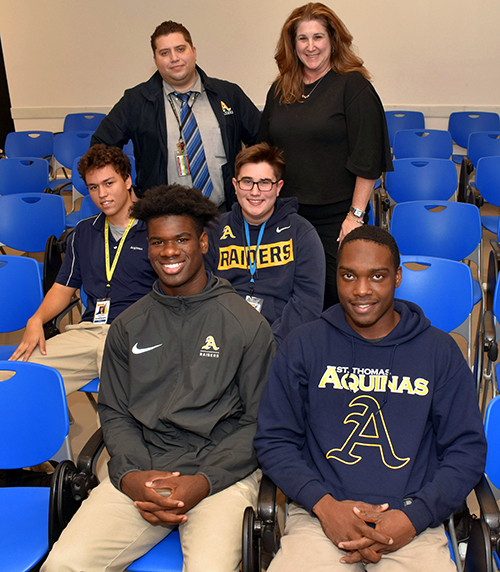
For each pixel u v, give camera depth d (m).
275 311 2.04
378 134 2.32
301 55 2.34
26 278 2.38
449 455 1.29
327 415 1.37
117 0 6.35
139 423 1.55
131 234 2.30
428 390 1.34
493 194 3.74
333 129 2.36
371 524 1.25
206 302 1.55
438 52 5.88
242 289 2.09
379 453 1.30
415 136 4.68
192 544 1.29
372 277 1.33
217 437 1.51
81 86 6.78
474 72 5.88
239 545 1.30
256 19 6.12
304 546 1.26
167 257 1.50
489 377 2.07
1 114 7.11
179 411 1.47
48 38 6.67
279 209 2.10
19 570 1.30
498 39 5.73
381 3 5.81
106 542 1.32
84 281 2.36
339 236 2.47
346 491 1.28
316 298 2.01
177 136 2.77
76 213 3.98
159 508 1.30
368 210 2.51
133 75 6.62
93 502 1.41
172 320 1.55
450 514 1.25
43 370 1.54
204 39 6.29
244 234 2.11
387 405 1.35
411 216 2.81
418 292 2.18
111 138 2.80
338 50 2.35
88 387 2.24
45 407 1.55
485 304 2.48
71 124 6.09
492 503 1.18
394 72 6.02
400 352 1.38
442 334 1.39
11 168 4.20
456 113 5.66
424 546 1.22
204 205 1.53
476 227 2.73
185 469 1.44
